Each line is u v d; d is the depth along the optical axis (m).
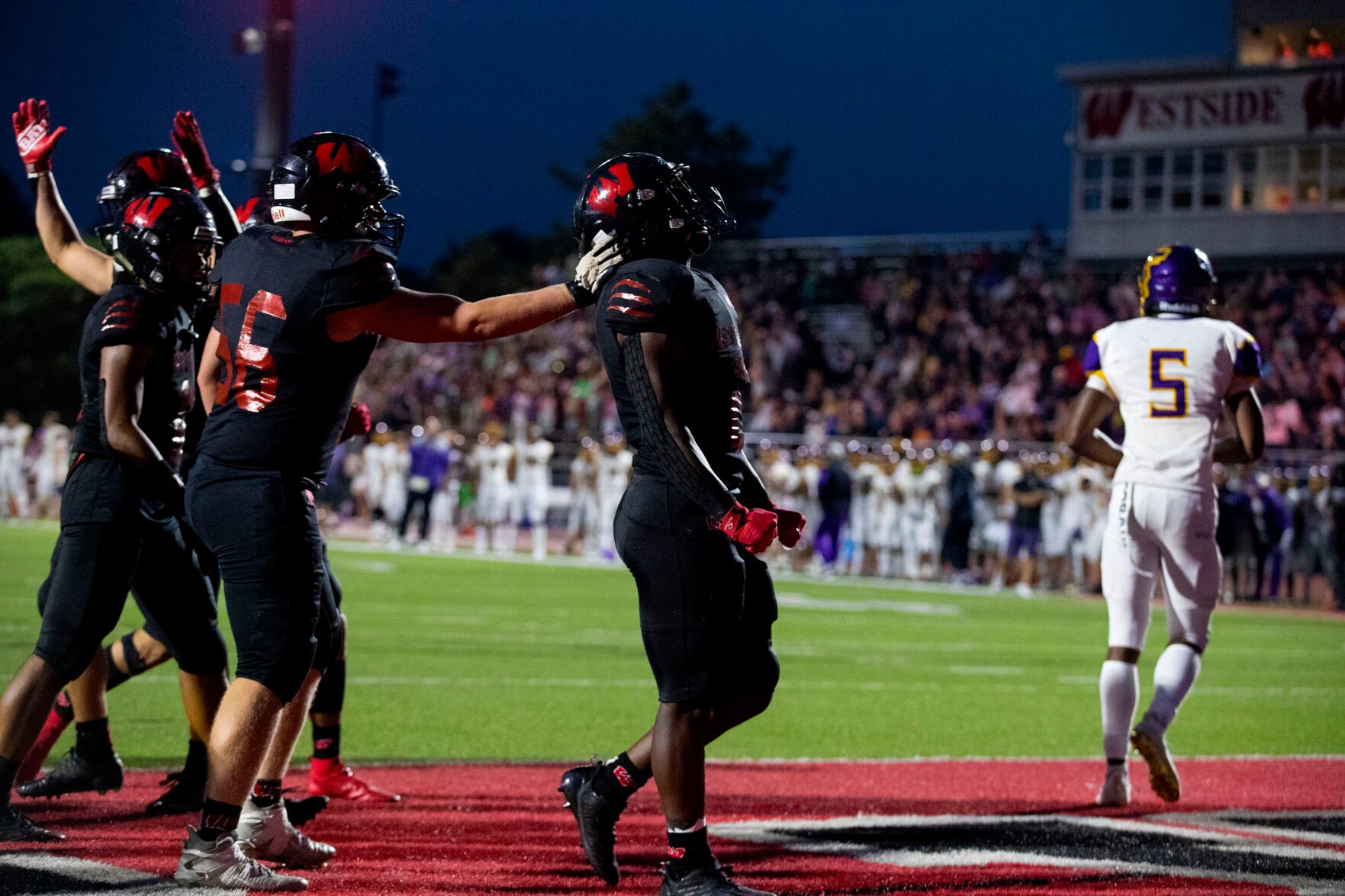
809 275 50.28
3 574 22.75
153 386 6.58
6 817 6.37
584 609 21.75
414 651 15.62
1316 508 30.11
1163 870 6.30
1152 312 8.74
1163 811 8.05
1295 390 35.78
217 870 5.52
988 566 33.53
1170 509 8.37
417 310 5.53
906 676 15.11
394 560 31.55
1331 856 6.69
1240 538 30.39
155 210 6.38
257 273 5.65
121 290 6.43
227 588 5.67
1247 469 31.03
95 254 7.39
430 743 9.95
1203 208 46.16
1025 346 40.75
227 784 5.52
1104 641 19.95
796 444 38.59
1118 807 8.14
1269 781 9.20
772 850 6.61
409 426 48.56
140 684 12.52
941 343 42.22
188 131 7.55
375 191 5.78
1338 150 44.75
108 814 7.13
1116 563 8.49
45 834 6.41
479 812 7.51
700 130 78.50
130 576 6.54
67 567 6.43
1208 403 8.45
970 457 33.81
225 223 7.65
